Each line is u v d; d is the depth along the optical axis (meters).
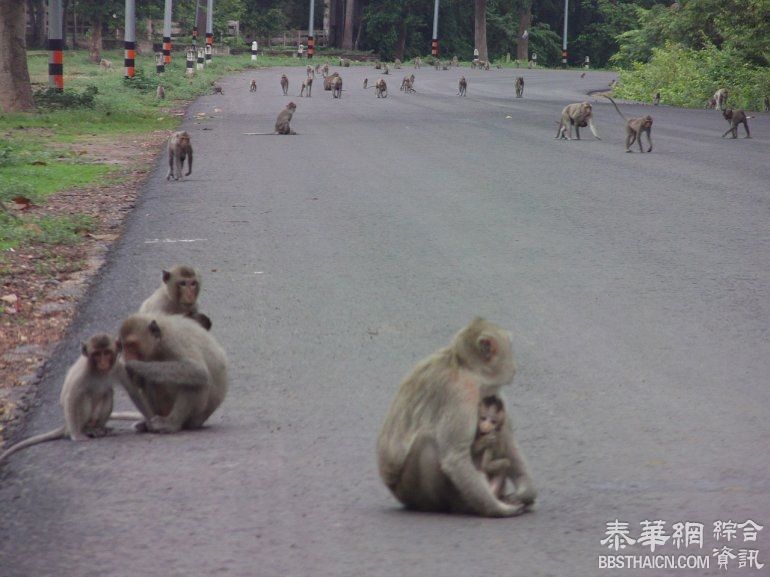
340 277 13.67
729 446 7.76
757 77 60.47
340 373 9.74
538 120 41.81
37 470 7.39
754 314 11.75
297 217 18.08
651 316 11.72
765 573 5.55
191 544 6.01
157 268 14.18
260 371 9.82
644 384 9.36
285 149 29.39
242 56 101.81
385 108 48.16
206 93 56.56
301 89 58.44
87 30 118.00
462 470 5.84
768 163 27.16
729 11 66.56
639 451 7.66
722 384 9.35
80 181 23.02
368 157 27.56
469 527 6.10
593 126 33.78
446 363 5.91
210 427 8.30
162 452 7.67
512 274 13.84
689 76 65.06
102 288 13.17
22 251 15.49
